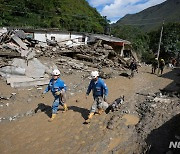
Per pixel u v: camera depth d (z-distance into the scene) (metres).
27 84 10.80
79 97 10.10
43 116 7.72
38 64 13.14
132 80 16.14
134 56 31.44
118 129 6.84
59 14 42.25
